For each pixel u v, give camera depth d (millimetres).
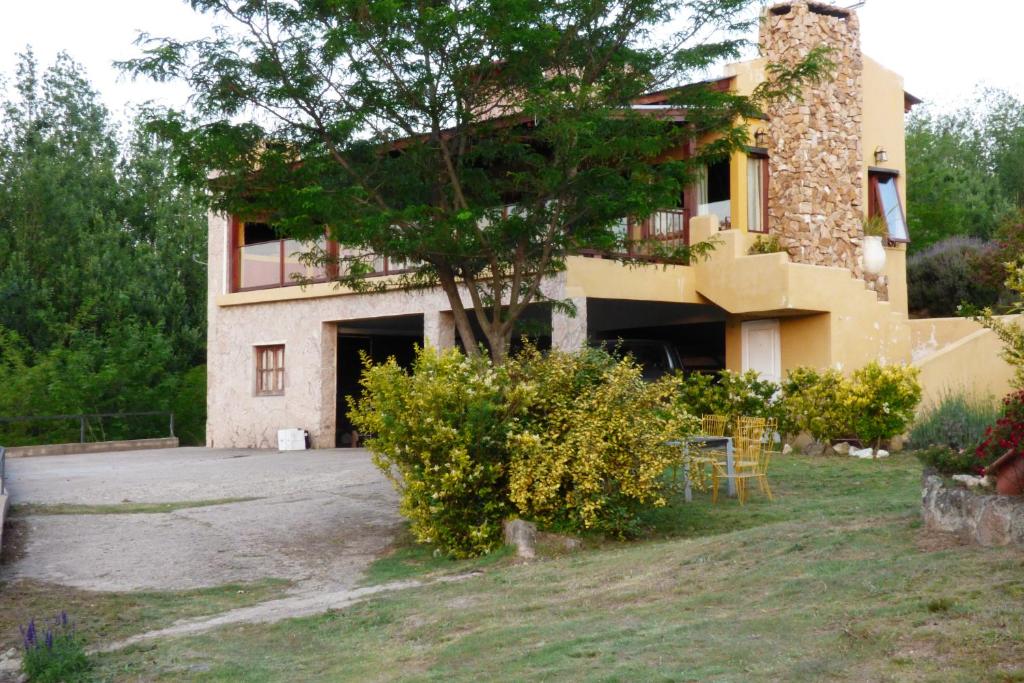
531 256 13680
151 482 15914
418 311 20078
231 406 23969
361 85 12867
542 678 5863
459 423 10836
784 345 19547
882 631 5660
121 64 12453
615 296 17719
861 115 20688
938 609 5875
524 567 9641
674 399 11367
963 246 26531
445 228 12188
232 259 24156
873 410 16859
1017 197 42938
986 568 6492
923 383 18562
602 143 12078
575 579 8625
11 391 30594
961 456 8484
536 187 13016
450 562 10555
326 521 12633
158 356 33281
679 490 12008
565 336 16734
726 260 18797
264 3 12562
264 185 13141
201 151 12609
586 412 10789
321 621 8398
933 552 7266
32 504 13727
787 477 14500
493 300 13898
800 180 19516
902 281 22250
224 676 7078
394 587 9578
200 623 8750
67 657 7527
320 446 22062
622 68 13188
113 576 10406
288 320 22828
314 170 12766
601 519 10766
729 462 12961
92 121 39750
